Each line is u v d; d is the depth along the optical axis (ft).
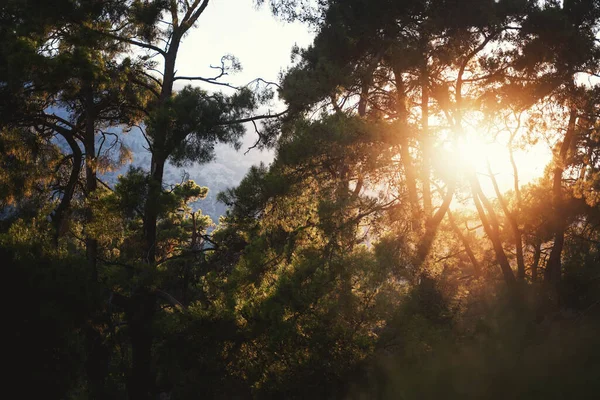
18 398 41.86
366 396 37.06
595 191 66.23
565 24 57.88
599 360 30.89
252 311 46.85
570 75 63.31
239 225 55.57
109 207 54.19
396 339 42.78
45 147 69.72
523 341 40.78
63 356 45.09
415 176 54.49
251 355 47.39
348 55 59.77
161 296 56.65
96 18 60.85
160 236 67.21
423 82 60.59
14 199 64.34
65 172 74.38
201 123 57.93
